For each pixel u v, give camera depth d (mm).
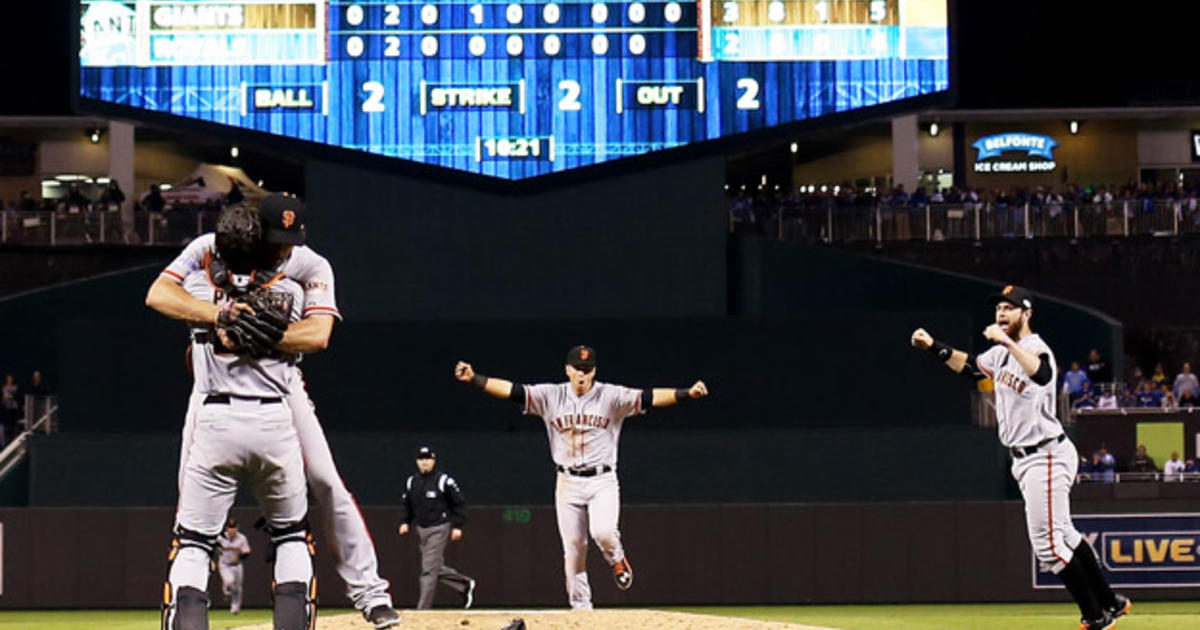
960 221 118312
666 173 96562
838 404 95375
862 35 92938
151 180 151625
